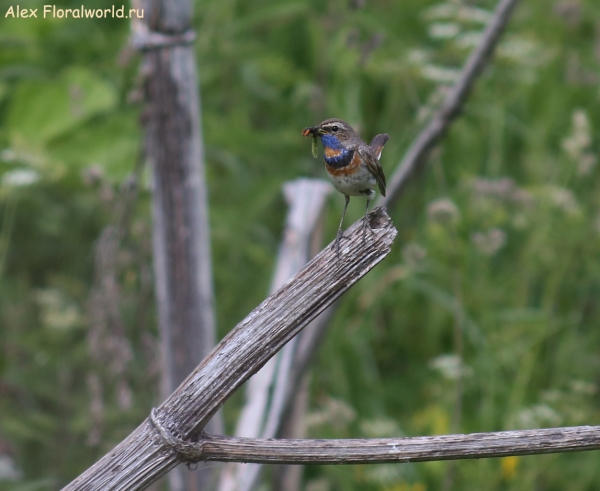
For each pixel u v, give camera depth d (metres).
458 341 8.55
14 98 9.81
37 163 9.12
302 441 3.09
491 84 12.68
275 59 11.98
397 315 10.91
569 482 8.82
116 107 10.45
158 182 5.91
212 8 12.33
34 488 7.05
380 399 9.89
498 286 11.00
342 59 11.62
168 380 6.11
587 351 10.56
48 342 9.40
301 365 6.79
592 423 9.07
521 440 3.03
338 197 11.05
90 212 10.67
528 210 10.92
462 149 12.32
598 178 12.27
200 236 5.98
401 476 8.66
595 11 14.55
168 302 6.01
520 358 10.17
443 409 9.34
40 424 8.57
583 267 11.20
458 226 10.81
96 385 7.00
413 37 13.78
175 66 5.76
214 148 11.42
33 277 11.06
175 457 3.07
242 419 6.52
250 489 6.20
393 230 3.15
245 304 10.43
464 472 8.61
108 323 6.48
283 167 11.67
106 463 3.07
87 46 12.21
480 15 11.92
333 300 3.13
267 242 11.27
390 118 12.27
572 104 13.42
